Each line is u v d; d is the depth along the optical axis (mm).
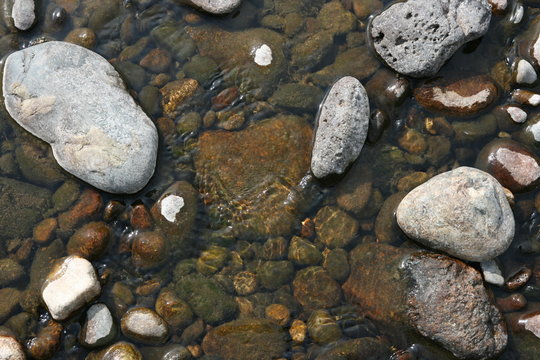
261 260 1965
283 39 2072
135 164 1948
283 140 2016
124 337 1912
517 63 2039
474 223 1915
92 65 1989
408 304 1915
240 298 1946
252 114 2033
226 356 1915
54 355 1896
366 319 1932
